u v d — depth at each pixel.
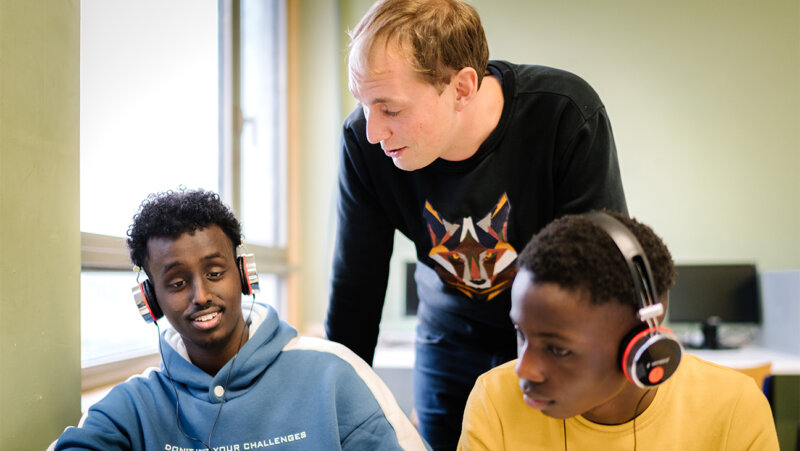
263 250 2.90
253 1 3.03
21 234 0.98
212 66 2.48
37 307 1.01
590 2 3.44
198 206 1.04
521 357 0.72
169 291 1.01
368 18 0.93
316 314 3.35
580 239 0.71
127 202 1.79
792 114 3.32
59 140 1.08
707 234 3.36
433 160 1.03
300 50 3.41
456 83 0.97
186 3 2.22
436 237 1.23
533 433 0.90
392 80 0.91
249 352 1.08
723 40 3.37
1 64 0.93
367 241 1.34
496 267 1.21
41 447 1.02
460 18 0.95
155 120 1.98
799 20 3.32
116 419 1.00
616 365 0.71
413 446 1.03
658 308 0.69
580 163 1.08
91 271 1.59
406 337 3.28
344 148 1.27
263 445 1.01
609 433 0.85
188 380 1.06
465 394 1.39
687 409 0.87
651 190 3.40
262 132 3.17
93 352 1.66
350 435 1.02
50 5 1.06
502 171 1.13
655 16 3.41
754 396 0.87
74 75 1.14
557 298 0.68
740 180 3.35
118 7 1.75
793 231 3.30
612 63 3.43
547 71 1.13
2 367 0.93
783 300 2.95
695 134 3.38
